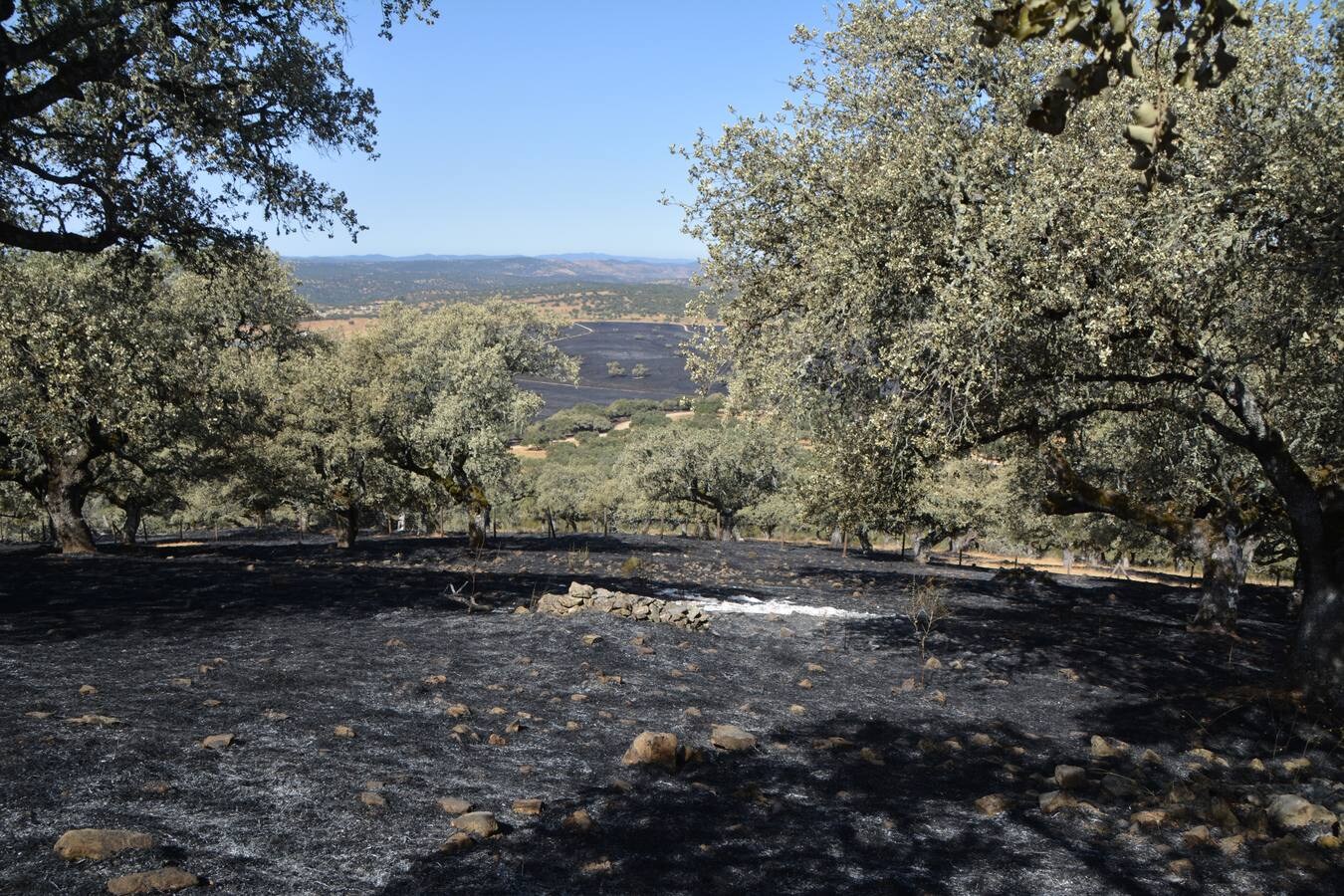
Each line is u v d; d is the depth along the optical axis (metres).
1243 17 1.90
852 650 13.91
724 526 54.34
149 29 10.57
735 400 14.32
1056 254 8.89
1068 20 1.94
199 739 6.46
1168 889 5.41
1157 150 1.95
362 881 4.59
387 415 29.47
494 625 12.62
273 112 13.04
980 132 10.80
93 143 11.88
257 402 26.75
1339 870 5.83
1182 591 27.27
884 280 10.52
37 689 7.50
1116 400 12.49
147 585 15.42
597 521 58.53
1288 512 10.87
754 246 13.49
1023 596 23.92
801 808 6.48
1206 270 8.87
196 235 13.41
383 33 13.02
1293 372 10.72
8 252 17.64
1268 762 8.59
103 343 18.00
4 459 25.09
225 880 4.41
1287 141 9.19
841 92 12.43
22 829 4.64
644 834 5.66
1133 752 8.77
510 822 5.61
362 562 26.48
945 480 34.72
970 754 8.44
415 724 7.57
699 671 11.07
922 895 5.09
